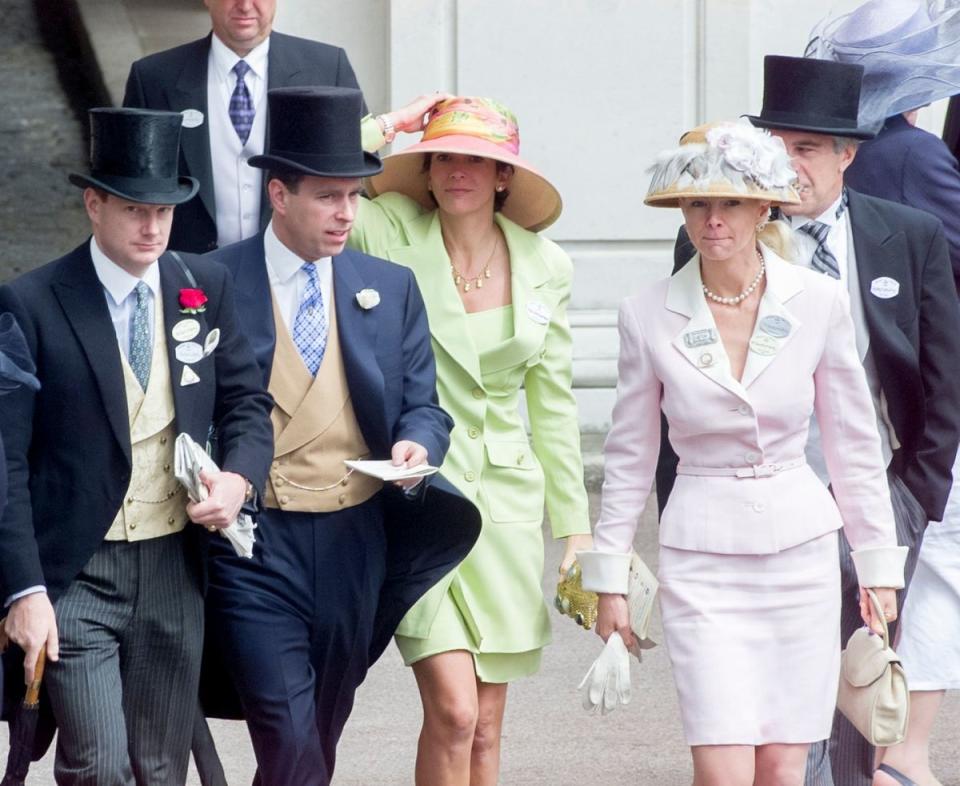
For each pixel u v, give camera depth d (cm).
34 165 5341
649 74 3872
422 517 1853
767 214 1753
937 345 1939
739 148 1678
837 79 1897
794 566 1714
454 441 1948
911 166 2102
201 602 1709
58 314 1627
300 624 1775
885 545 1764
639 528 3331
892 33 2088
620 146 3884
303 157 1733
